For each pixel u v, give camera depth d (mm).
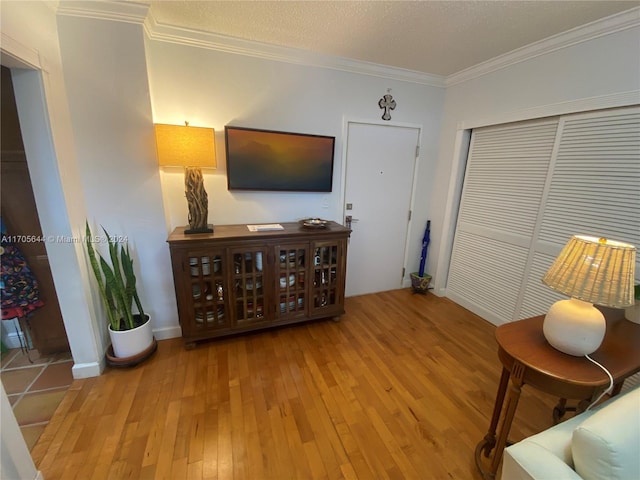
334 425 1500
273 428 1470
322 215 2719
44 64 1436
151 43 1888
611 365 1024
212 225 2221
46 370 1850
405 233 3186
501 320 2502
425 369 1960
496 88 2355
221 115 2154
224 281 2049
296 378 1838
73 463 1268
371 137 2727
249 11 1694
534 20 1721
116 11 1611
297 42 2088
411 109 2793
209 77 2062
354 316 2684
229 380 1802
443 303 2988
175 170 2117
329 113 2492
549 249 2086
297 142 2396
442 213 3020
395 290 3311
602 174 1761
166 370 1877
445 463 1320
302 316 2383
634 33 1548
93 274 1821
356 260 3045
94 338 1784
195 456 1315
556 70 1928
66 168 1597
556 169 2008
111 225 1895
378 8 1643
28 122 1428
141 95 1778
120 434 1410
